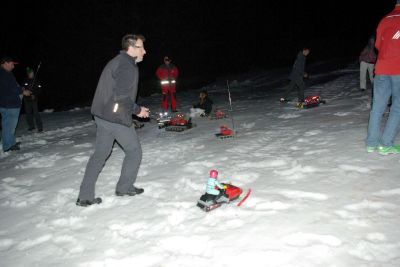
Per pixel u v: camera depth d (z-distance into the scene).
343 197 4.13
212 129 8.87
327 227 3.51
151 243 3.54
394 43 5.05
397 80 5.11
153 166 6.11
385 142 5.39
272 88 18.88
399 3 5.11
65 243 3.74
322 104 10.91
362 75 12.63
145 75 27.30
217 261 3.15
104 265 3.26
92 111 4.36
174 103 12.65
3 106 8.27
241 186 4.77
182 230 3.74
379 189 4.25
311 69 26.09
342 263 2.96
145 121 10.88
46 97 23.94
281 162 5.57
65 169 6.56
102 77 4.25
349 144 6.15
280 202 4.11
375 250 3.10
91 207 4.54
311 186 4.52
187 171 5.62
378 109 5.42
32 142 9.46
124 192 4.79
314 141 6.61
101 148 4.51
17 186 5.83
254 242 3.38
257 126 8.70
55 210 4.61
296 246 3.25
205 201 4.15
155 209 4.32
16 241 3.90
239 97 16.14
